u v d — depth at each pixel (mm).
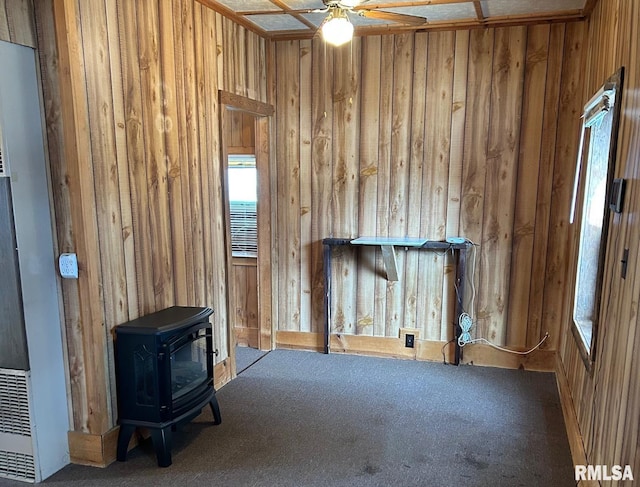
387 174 4258
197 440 2975
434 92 4066
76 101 2412
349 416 3285
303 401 3523
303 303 4617
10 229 2412
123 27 2693
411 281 4312
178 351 2812
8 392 2557
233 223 4785
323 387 3771
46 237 2564
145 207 2918
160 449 2684
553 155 3904
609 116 2797
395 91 4145
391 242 4039
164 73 3037
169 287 3164
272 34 4238
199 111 3426
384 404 3469
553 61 3809
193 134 3369
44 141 2514
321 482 2547
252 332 4754
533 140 3928
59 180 2523
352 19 3848
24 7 2383
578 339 2924
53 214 2566
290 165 4469
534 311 4090
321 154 4383
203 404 2969
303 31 4160
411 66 4086
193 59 3326
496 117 3975
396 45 4090
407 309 4355
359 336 4504
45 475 2598
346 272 4465
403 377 3971
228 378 3881
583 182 3330
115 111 2660
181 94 3213
